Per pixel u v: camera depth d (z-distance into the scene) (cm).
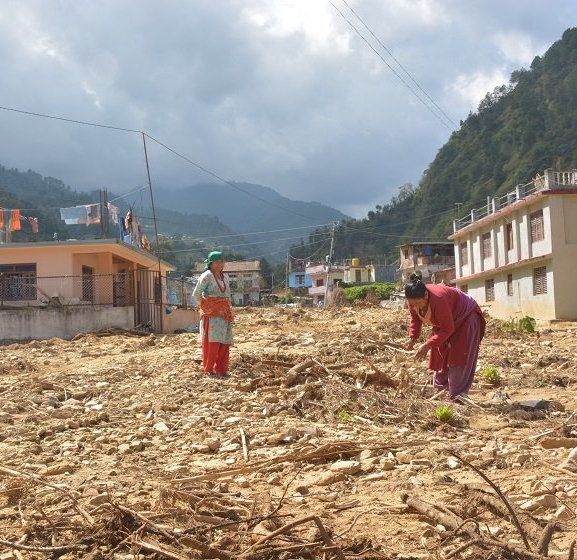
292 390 913
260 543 379
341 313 3120
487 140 11219
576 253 3180
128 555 378
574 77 10894
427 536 401
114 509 427
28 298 2806
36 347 2017
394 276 8850
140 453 660
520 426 761
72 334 2580
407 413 808
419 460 582
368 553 372
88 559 376
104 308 2597
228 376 1084
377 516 439
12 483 539
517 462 570
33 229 3206
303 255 12694
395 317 2567
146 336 2383
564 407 870
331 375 1002
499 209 3853
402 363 1248
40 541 411
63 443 703
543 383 1079
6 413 835
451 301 854
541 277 3347
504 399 923
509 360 1347
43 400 931
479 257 4169
